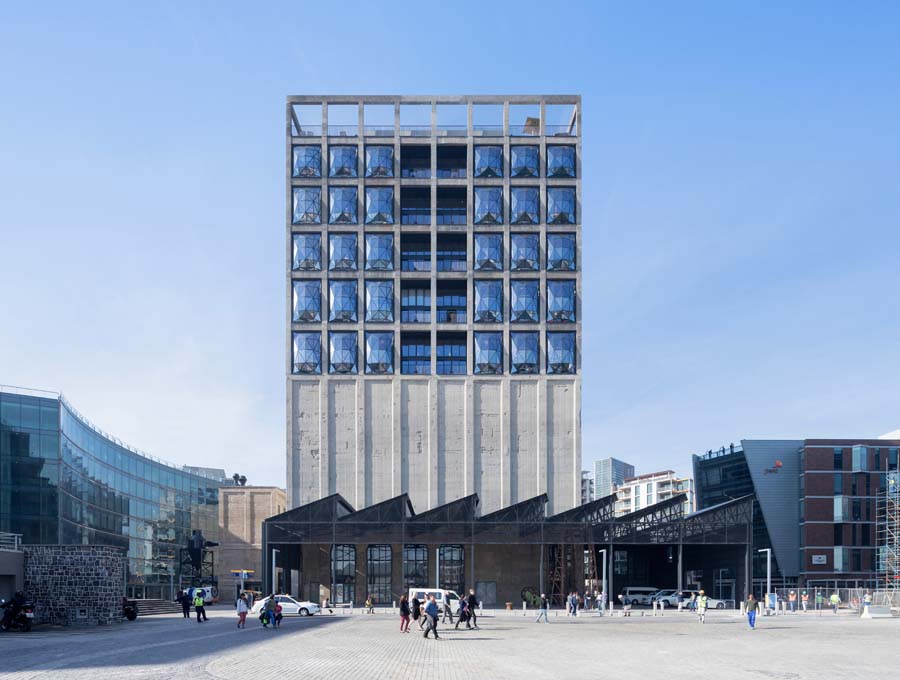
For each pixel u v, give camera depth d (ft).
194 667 89.71
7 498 248.11
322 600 295.69
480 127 332.80
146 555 349.61
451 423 319.06
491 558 299.38
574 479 315.99
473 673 86.48
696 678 84.74
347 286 323.37
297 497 314.14
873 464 364.79
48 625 169.58
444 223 331.77
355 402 319.06
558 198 327.67
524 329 322.75
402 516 271.90
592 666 94.99
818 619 219.41
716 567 308.81
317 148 330.95
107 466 313.12
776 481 376.68
